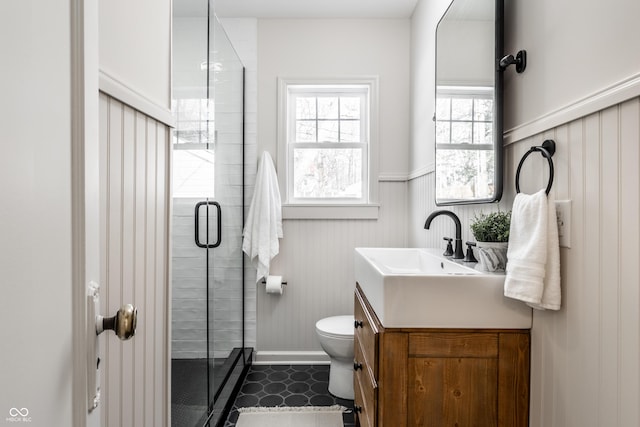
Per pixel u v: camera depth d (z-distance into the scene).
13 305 0.35
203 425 1.67
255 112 2.64
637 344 0.69
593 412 0.80
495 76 1.22
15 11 0.35
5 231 0.34
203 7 1.77
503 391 1.04
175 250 1.62
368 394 1.26
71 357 0.46
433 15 2.05
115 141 0.77
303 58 2.64
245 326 2.64
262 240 2.47
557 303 0.89
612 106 0.76
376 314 1.19
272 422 1.86
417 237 2.38
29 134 0.37
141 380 0.89
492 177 1.25
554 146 0.96
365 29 2.64
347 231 2.66
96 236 0.53
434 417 1.05
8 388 0.34
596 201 0.80
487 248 1.14
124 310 0.53
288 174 2.72
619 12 0.74
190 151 1.67
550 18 0.99
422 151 2.27
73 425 0.46
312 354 2.62
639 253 0.69
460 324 1.04
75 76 0.47
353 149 2.75
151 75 0.93
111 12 0.73
